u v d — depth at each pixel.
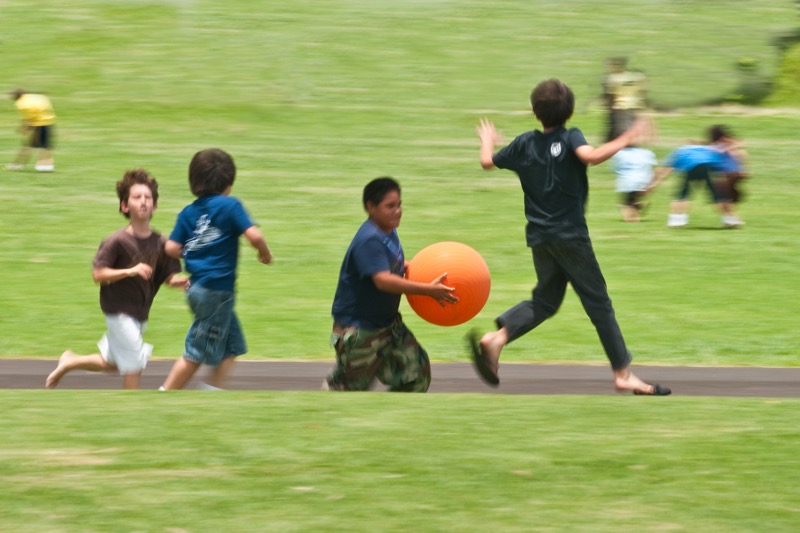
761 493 16.83
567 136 26.44
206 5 160.50
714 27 149.88
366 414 21.66
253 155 93.75
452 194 78.56
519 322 27.59
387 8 161.62
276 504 16.25
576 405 22.89
